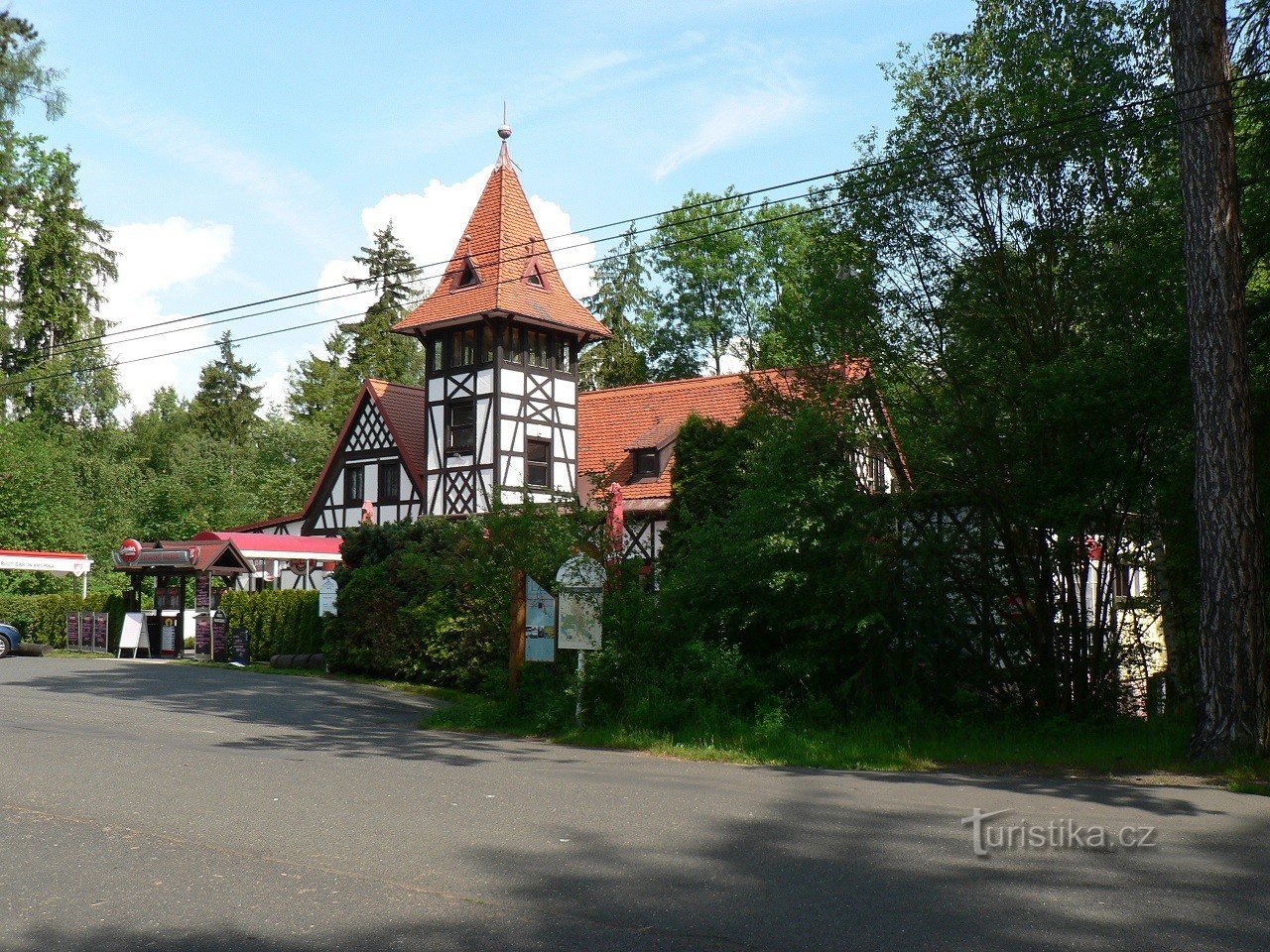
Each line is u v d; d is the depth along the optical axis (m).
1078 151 14.31
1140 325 13.97
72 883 6.11
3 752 10.89
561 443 33.38
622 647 13.74
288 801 8.49
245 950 5.02
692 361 45.97
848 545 13.52
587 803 8.57
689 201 43.88
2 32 31.91
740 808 8.43
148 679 20.64
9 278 46.00
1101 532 14.78
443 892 5.95
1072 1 14.66
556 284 34.44
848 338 15.58
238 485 52.22
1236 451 11.47
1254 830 7.80
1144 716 15.16
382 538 22.55
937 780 10.27
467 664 19.31
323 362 65.81
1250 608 11.29
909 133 15.55
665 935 5.23
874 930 5.30
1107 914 5.55
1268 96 12.86
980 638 14.86
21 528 39.19
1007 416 14.46
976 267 15.02
